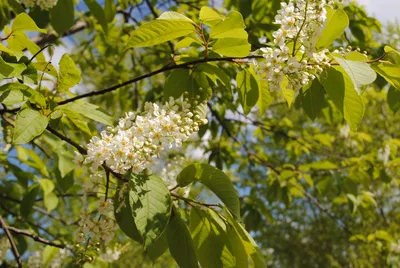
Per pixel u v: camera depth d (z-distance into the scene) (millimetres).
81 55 6570
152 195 1724
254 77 2279
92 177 1923
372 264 8234
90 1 3561
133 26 5641
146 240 1608
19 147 3969
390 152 5035
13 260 4445
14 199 4246
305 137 6297
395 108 2879
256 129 6688
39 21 3404
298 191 5691
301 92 2283
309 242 16219
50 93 2215
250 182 6102
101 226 1982
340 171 4906
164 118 1860
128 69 6609
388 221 8914
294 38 1839
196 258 1894
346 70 1707
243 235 1902
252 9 4016
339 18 1856
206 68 2451
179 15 2012
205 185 1953
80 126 2326
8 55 2121
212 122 5102
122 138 1785
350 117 1943
